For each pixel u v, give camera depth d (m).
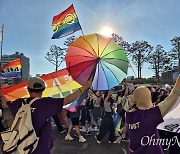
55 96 3.45
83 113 8.16
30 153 2.27
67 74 3.44
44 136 2.36
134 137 2.37
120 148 6.50
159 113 2.25
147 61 43.44
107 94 7.12
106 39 2.84
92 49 2.79
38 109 2.37
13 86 3.54
